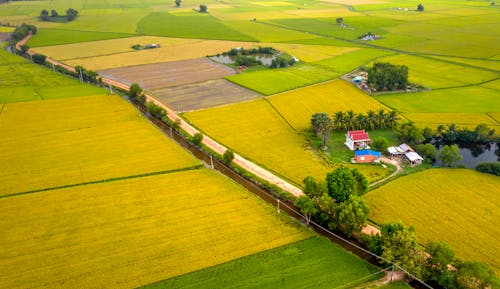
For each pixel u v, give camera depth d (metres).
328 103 169.38
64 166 118.19
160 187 106.00
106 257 80.94
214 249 82.69
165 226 90.00
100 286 73.81
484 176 110.81
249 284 73.75
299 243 84.19
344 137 137.88
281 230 88.31
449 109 159.88
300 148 129.38
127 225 90.62
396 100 171.62
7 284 74.44
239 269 77.38
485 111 156.62
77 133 141.50
